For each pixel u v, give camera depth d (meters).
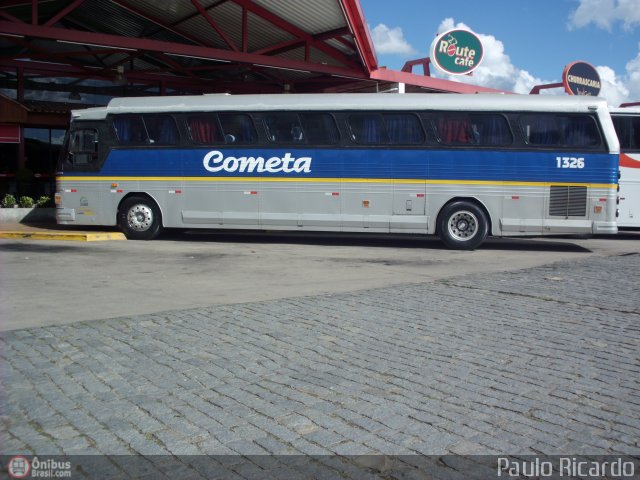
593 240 17.53
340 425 4.27
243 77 26.16
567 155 14.28
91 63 25.09
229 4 19.30
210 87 26.41
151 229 15.80
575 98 14.41
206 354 5.81
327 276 10.52
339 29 19.45
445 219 14.60
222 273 10.70
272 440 4.04
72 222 16.12
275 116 15.22
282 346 6.11
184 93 26.59
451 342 6.30
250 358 5.71
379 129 14.83
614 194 14.18
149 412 4.46
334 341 6.29
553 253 14.17
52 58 23.38
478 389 4.97
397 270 11.27
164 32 23.34
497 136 14.49
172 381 5.09
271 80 25.50
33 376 5.14
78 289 9.05
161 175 15.64
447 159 14.58
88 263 11.59
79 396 4.73
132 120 15.81
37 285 9.31
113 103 16.02
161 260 12.17
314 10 18.50
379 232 14.91
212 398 4.73
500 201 14.47
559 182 14.30
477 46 24.39
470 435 4.14
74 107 23.41
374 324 6.99
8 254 12.62
